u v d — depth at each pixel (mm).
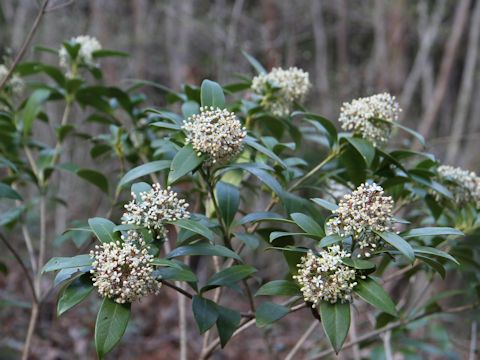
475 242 823
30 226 1430
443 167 724
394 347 935
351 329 973
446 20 2377
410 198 758
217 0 2059
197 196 795
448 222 779
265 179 594
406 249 490
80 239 781
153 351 1351
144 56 2045
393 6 1951
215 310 555
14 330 1214
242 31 1904
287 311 552
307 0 2174
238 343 1378
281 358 1239
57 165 821
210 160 554
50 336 1238
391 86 1924
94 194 1623
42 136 1653
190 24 1947
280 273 1587
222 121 543
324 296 501
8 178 816
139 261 494
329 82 2150
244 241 624
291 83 756
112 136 835
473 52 2088
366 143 651
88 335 1290
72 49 854
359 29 2418
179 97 805
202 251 554
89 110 1656
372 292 500
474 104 2264
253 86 767
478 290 779
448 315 1033
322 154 1158
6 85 870
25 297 1378
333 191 784
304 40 2238
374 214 513
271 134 792
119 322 493
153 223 530
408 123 2111
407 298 992
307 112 713
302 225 542
